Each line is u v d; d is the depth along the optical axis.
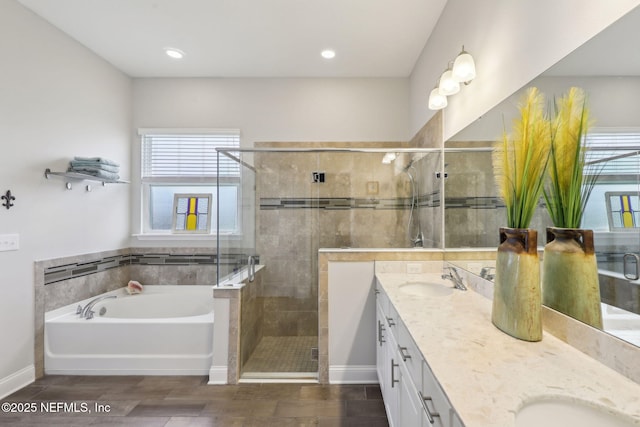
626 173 0.79
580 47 0.95
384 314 1.79
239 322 2.23
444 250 2.18
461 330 1.11
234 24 2.36
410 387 1.13
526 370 0.82
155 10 2.20
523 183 1.07
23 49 2.16
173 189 3.34
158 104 3.27
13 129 2.10
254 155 2.76
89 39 2.57
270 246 2.79
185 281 3.22
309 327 2.77
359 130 3.26
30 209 2.21
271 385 2.16
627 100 0.79
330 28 2.40
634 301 0.77
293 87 3.27
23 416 1.82
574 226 0.96
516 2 1.31
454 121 2.03
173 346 2.29
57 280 2.41
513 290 1.05
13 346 2.09
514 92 1.32
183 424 1.75
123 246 3.15
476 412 0.65
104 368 2.28
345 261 2.21
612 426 0.67
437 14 2.24
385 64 2.97
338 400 1.97
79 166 2.50
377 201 2.70
